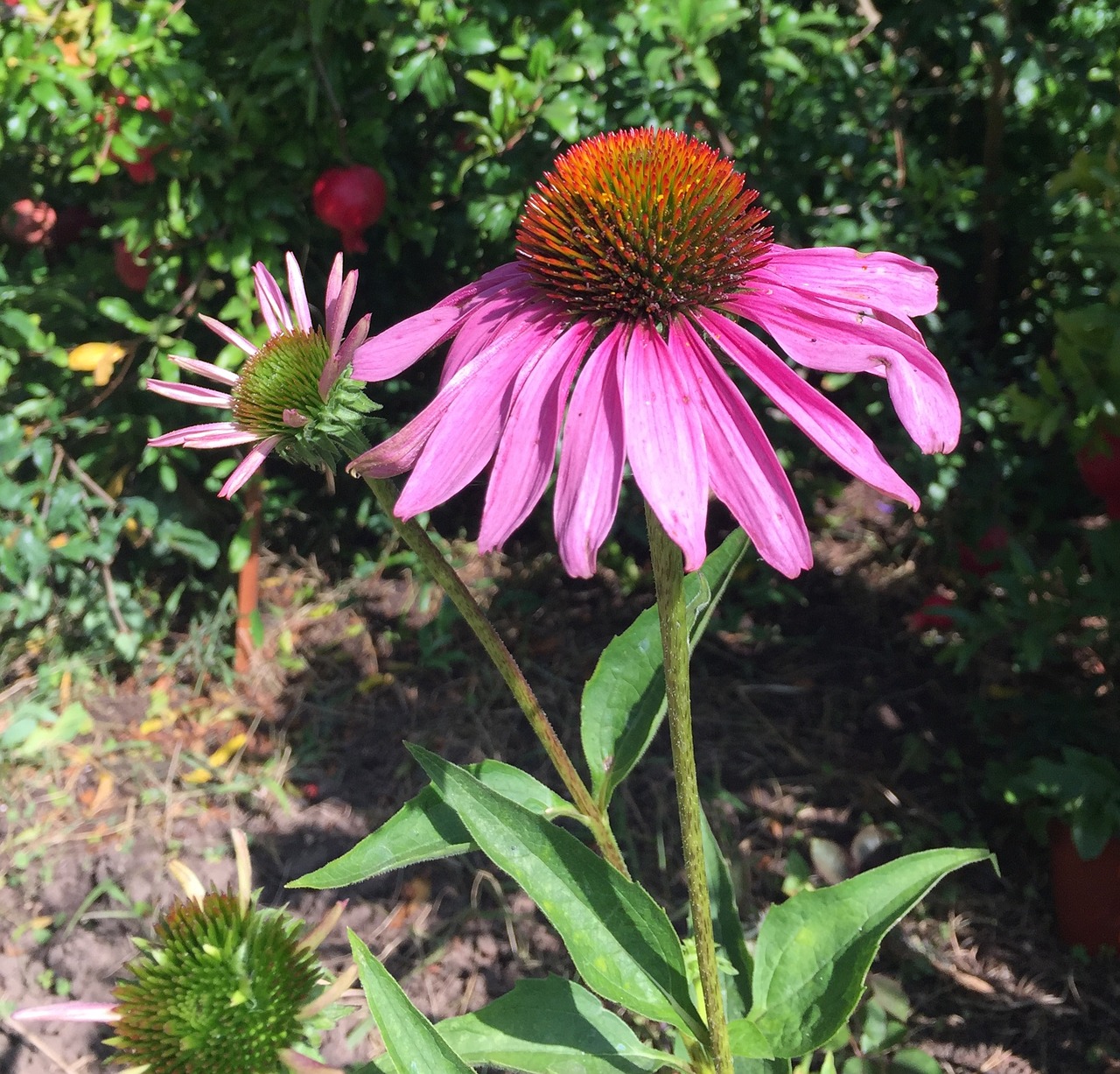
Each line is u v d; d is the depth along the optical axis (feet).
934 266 1.63
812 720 1.34
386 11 1.16
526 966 1.10
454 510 1.69
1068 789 1.00
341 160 1.27
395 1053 0.51
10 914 1.15
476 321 0.53
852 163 1.40
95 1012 0.61
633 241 0.49
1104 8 1.41
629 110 1.21
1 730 1.34
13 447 1.28
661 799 1.25
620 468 0.44
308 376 0.54
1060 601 1.11
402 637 1.50
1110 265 1.10
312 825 1.25
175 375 1.29
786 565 0.43
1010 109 1.56
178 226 1.23
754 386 1.46
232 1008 0.58
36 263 1.38
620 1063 0.63
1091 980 1.07
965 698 1.34
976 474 1.38
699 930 0.53
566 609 1.52
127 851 1.21
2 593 1.39
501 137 1.19
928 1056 0.98
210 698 1.42
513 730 1.35
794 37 1.32
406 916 1.16
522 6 1.19
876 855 1.16
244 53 1.24
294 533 1.65
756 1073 0.74
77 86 1.11
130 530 1.40
